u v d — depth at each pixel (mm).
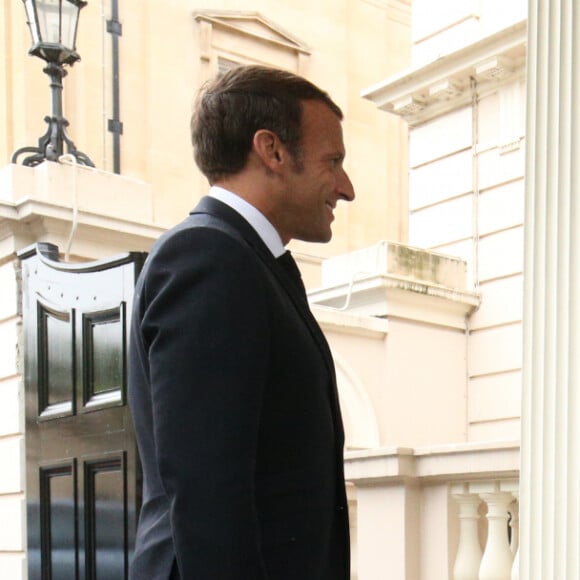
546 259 2635
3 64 15258
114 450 3838
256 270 2006
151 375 1932
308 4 19031
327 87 19062
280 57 18562
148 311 1974
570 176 2598
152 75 16641
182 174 16859
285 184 2207
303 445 2064
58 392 4332
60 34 7000
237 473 1841
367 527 4273
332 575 2143
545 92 2678
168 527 1980
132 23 16562
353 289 11188
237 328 1915
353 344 10766
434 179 12766
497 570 3838
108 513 3857
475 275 12039
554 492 2562
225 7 17797
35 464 4430
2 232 6898
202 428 1851
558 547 2545
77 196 6859
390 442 10828
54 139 7070
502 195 11945
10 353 6875
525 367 2664
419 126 13078
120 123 16203
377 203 19359
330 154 2244
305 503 2049
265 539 1986
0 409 7023
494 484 3875
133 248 7008
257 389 1914
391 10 20453
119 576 3750
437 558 4047
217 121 2213
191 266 1965
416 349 11266
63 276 4359
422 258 11539
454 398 11586
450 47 12844
